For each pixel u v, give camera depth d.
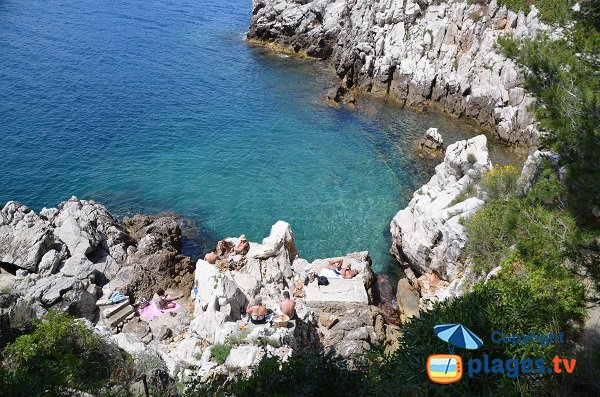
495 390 11.18
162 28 83.00
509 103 49.88
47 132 46.84
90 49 69.88
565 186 17.09
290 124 52.66
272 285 26.12
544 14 29.20
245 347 19.64
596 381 12.16
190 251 33.34
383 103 59.69
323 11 73.06
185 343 22.62
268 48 77.38
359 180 42.25
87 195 38.38
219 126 51.25
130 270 29.27
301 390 13.44
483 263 23.44
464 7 55.84
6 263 27.66
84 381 16.08
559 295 15.83
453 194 29.53
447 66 56.69
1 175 39.62
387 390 11.46
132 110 53.22
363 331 24.58
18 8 85.25
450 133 51.81
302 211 37.81
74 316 23.66
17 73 59.03
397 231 31.67
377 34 62.31
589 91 16.73
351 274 28.50
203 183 41.03
